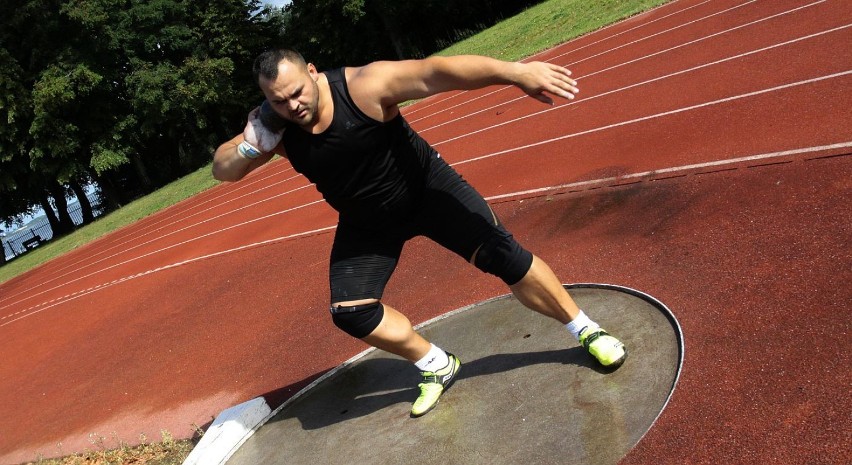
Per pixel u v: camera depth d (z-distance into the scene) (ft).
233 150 9.95
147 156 116.37
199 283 31.58
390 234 10.82
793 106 19.39
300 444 12.26
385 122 9.70
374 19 111.34
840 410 8.31
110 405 20.70
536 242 18.07
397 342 11.25
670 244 14.64
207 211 57.00
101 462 16.61
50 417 21.86
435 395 11.57
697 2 43.29
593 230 17.16
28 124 90.79
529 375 11.32
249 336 21.48
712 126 20.76
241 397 17.21
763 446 8.29
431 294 17.81
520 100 40.01
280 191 49.60
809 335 9.86
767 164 16.30
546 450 9.45
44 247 91.66
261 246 33.35
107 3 95.96
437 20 112.98
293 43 115.96
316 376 16.40
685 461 8.50
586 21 57.47
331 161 9.73
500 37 75.72
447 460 10.04
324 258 26.53
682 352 10.35
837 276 10.98
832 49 22.75
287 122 9.68
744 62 25.85
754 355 9.91
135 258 48.80
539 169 24.71
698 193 16.47
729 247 13.41
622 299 12.61
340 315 10.93
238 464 12.47
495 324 13.64
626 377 10.36
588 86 34.40
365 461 10.88
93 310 36.27
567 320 10.85
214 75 103.65
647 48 36.55
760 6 33.76
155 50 104.32
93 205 134.82
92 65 91.66
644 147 21.74
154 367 22.54
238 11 108.06
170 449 15.84
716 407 9.13
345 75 9.54
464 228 10.52
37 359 30.63
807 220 13.12
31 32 89.15
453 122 42.83
